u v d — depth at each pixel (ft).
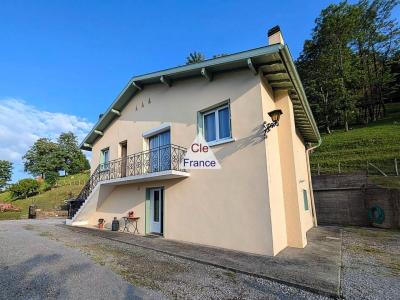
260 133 23.93
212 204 26.48
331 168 72.28
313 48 135.54
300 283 15.06
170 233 30.22
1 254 21.89
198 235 27.09
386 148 76.38
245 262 19.49
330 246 26.25
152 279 15.99
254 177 23.67
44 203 96.43
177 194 30.30
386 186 47.55
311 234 34.86
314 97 121.39
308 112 33.94
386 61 130.52
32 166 184.55
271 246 21.66
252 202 23.43
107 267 18.37
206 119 29.86
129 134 40.57
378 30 130.62
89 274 16.75
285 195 26.71
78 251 23.21
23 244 26.30
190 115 30.78
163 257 21.61
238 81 26.63
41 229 38.70
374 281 16.06
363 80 124.98
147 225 34.55
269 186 22.72
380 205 42.73
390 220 40.93
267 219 22.21
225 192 25.63
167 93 34.63
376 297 13.67
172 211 30.53
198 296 13.52
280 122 28.14
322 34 131.64
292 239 25.77
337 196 48.29
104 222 41.88
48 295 13.43
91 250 23.80
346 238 31.65
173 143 32.19
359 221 45.39
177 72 30.27
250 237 23.02
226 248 24.39
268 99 26.45
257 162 23.68
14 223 49.03
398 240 30.40
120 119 43.34
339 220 47.55
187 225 28.45
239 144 25.40
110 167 43.73
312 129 41.16
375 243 28.45
